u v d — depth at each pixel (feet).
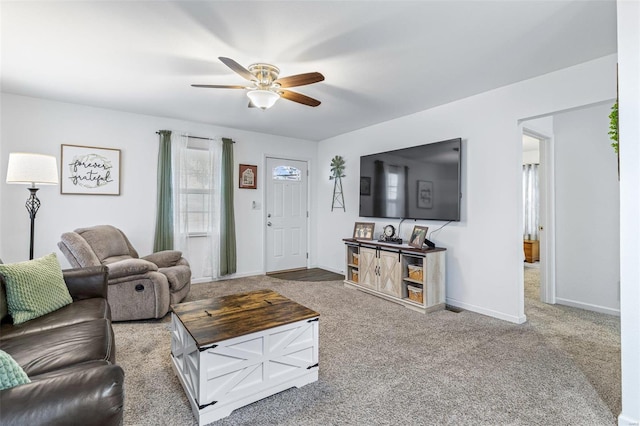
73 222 12.28
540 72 9.18
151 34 7.23
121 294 9.59
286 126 15.48
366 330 9.36
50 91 10.91
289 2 6.07
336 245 17.56
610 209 10.95
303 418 5.47
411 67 8.85
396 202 13.53
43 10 6.32
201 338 5.40
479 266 10.93
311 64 8.66
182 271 11.11
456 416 5.51
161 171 13.78
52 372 4.35
